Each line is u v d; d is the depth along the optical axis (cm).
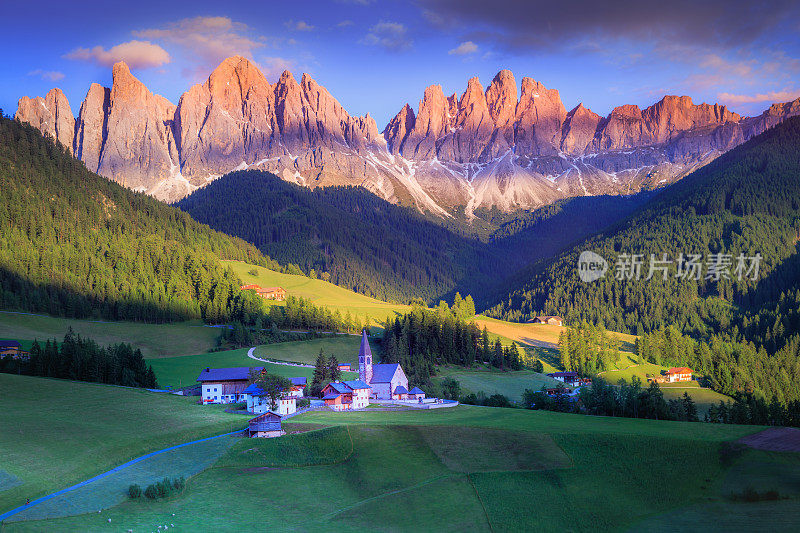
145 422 13175
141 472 10531
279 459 11244
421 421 13312
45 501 9219
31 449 10912
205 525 8981
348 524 9238
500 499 9969
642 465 11038
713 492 10281
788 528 9106
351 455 11294
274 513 9475
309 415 14262
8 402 13550
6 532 8225
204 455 11369
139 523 8875
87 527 8594
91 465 10625
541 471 10869
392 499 9931
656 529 9344
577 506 9931
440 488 10281
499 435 12138
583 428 12694
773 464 10862
